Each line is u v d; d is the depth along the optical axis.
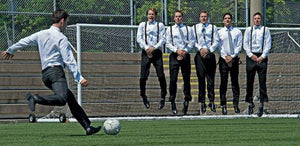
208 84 17.55
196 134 11.95
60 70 10.40
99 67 23.42
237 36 17.73
